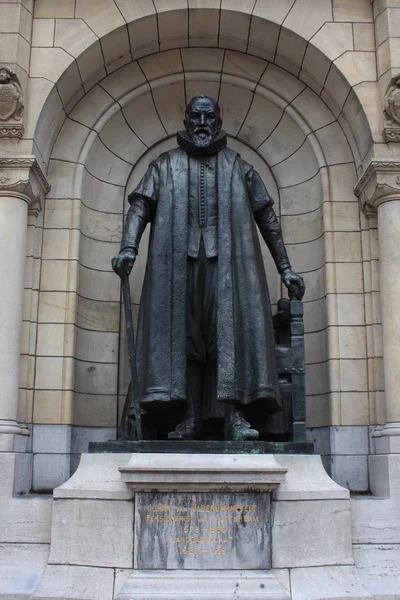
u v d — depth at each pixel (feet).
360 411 24.90
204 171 22.58
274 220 23.61
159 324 20.95
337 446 24.58
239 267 21.50
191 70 28.12
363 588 18.06
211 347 21.62
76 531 18.30
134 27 25.86
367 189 25.22
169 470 17.76
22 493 22.27
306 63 26.71
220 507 18.06
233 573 17.62
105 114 27.55
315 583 17.88
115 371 26.71
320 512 18.69
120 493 18.33
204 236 21.90
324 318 26.32
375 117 24.75
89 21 25.54
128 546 17.98
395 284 23.50
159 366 20.68
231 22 26.22
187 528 17.94
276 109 28.45
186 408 21.44
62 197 26.37
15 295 23.12
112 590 17.49
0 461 21.18
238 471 17.83
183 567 17.71
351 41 25.71
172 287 21.20
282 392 22.43
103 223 27.96
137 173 28.96
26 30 24.89
